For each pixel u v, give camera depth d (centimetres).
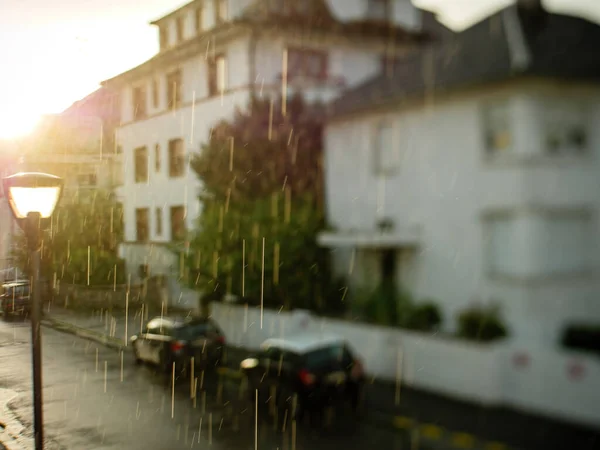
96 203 3444
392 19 2781
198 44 2584
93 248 3362
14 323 2706
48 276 3478
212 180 2111
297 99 2191
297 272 1839
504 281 1488
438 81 1614
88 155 3975
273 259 1836
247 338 1877
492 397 1158
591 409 1030
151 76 3073
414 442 1004
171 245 2345
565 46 1554
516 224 1461
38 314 724
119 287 3038
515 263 1461
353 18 2719
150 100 3114
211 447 1010
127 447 1025
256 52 2414
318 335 1267
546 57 1466
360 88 2142
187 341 1570
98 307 2992
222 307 1997
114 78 3259
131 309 2906
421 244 1706
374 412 1156
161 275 2978
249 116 2094
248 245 1862
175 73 2883
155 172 3070
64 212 3453
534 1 1703
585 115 1487
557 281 1455
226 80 2514
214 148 2117
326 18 2578
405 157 1769
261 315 1823
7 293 2856
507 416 1092
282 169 2023
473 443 977
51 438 1087
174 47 2695
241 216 1923
